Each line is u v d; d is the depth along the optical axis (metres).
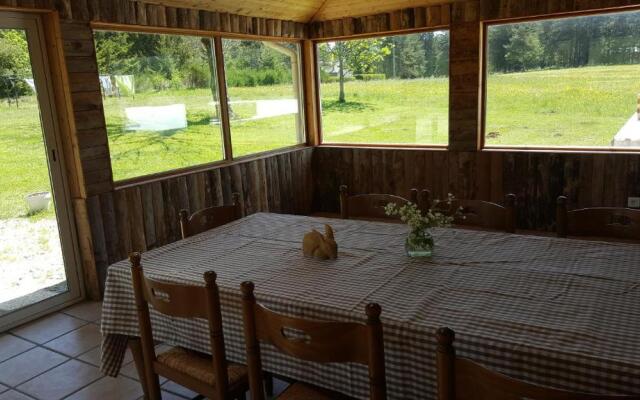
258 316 1.60
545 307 1.60
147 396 2.26
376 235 2.51
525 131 4.89
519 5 4.53
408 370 1.54
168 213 4.29
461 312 1.59
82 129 3.58
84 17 3.53
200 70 4.65
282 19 5.34
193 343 2.01
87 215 3.66
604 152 4.52
